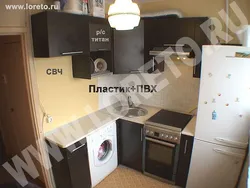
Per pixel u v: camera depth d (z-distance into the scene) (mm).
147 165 2637
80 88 2547
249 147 1760
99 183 2566
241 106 1836
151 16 2510
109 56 2475
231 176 2051
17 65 2068
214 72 1890
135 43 2490
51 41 1730
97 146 2385
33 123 2109
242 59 1742
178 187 2484
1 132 3123
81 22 1977
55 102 2264
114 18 1086
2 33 1685
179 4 2516
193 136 2174
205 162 2156
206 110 2018
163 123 2400
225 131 1967
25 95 2102
